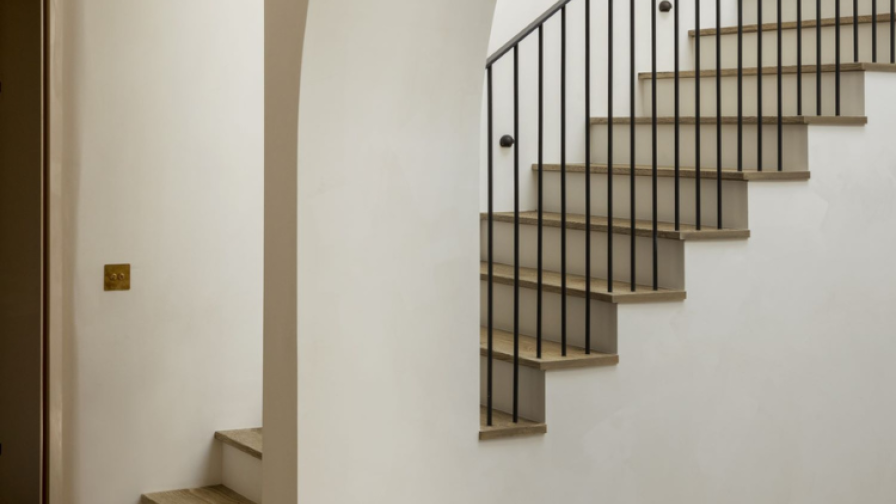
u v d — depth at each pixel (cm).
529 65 507
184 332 440
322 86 305
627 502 378
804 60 516
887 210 443
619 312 373
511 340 407
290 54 306
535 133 511
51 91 407
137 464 432
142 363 432
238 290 450
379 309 319
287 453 312
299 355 305
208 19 439
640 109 538
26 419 420
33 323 420
